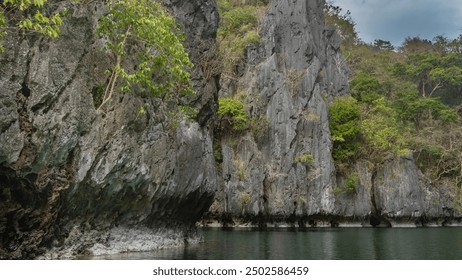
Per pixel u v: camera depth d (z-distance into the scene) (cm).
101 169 1927
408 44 10306
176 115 2573
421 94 8838
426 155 6694
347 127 5950
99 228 2041
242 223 5000
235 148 5150
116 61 2100
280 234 3981
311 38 6294
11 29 1598
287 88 5647
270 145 5366
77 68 1839
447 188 6469
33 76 1655
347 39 9119
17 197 1633
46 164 1698
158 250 2348
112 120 1981
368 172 5981
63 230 1864
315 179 5478
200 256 2177
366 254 2570
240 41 5984
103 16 1961
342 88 6794
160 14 2258
